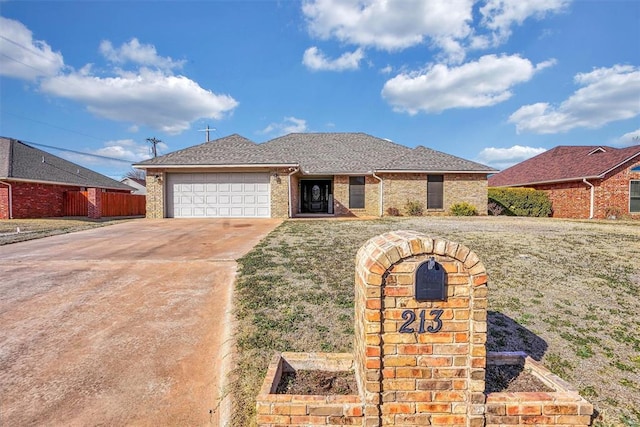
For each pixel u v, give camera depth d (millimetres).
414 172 17906
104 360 3426
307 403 2383
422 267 2316
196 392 2969
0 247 8508
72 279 5863
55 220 16109
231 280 5785
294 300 4766
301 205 21406
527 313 4387
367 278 2332
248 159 15703
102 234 10680
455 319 2357
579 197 18766
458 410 2377
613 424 2520
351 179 19016
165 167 15336
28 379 3096
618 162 17406
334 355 3150
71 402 2801
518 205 19719
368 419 2354
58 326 4141
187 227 12320
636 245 8039
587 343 3699
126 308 4680
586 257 6883
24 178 17125
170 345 3727
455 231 10422
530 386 2764
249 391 2934
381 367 2359
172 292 5270
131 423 2588
